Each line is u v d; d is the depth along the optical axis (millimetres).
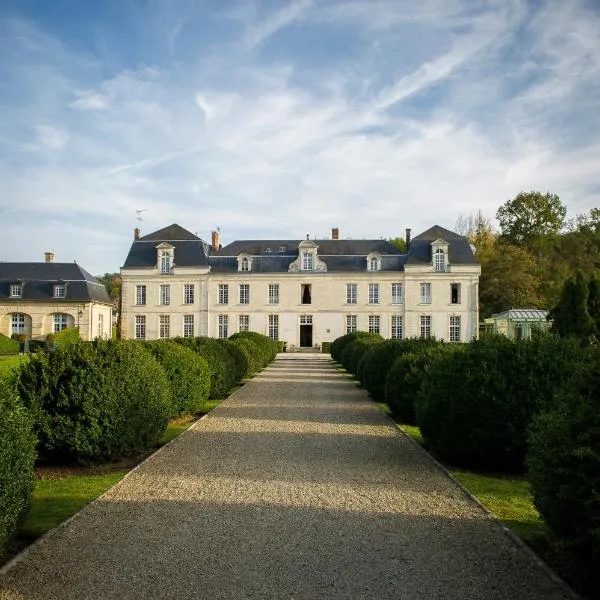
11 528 5805
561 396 6105
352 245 58531
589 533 5117
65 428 9492
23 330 55781
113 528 6672
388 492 8211
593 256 65812
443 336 55312
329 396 19609
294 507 7484
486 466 9961
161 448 11016
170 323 57875
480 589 5266
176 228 60438
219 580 5383
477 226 79375
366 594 5156
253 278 57500
